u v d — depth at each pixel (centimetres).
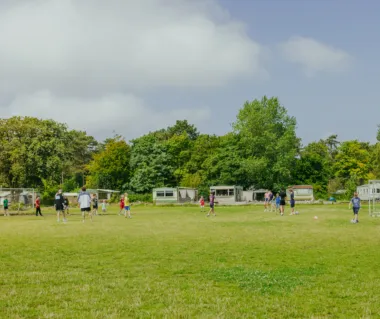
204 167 9081
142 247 1619
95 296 866
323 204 6981
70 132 11950
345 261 1278
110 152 9488
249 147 8281
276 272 1112
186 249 1554
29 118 6444
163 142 10450
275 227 2528
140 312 754
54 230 2430
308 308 787
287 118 8544
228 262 1276
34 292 897
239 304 806
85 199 3138
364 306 794
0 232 2305
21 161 6150
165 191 7994
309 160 9538
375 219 3250
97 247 1622
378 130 7831
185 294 883
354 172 9244
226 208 6016
